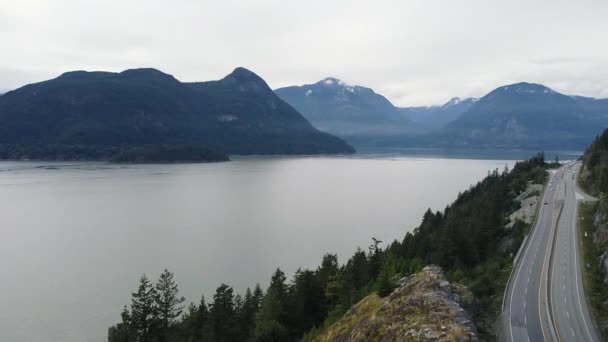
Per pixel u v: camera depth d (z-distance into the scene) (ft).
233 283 360.69
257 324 251.80
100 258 425.28
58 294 334.44
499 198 449.89
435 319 146.82
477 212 377.30
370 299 197.47
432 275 180.24
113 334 236.22
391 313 163.43
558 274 225.97
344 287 251.19
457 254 295.07
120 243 483.51
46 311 305.12
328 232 539.29
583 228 307.78
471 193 547.08
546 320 175.11
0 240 492.54
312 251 455.63
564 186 479.41
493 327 170.09
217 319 244.63
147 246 470.39
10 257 426.10
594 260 237.66
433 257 292.20
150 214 654.94
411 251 337.11
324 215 650.43
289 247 469.98
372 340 154.51
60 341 265.54
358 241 497.87
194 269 395.14
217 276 377.30
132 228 558.15
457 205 510.17
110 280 364.99
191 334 251.80
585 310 182.91
